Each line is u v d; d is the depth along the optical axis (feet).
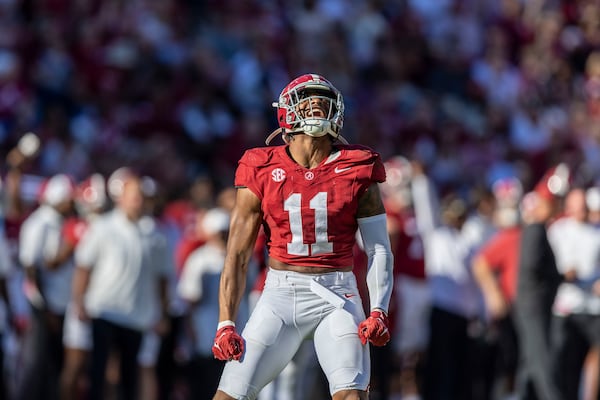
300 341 59.21
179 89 180.24
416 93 217.15
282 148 59.88
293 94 59.36
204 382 106.42
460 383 118.73
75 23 184.55
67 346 105.70
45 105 168.96
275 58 203.10
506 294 117.29
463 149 202.28
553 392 103.24
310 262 58.95
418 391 124.26
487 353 123.34
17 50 172.86
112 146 167.73
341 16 221.87
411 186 121.19
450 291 118.01
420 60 221.66
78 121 169.07
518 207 117.70
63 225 105.60
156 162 162.61
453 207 121.29
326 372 57.57
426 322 120.78
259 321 58.44
